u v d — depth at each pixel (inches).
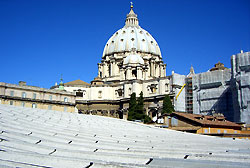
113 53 5221.5
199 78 3909.9
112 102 4498.0
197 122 2034.9
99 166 432.1
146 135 1130.0
